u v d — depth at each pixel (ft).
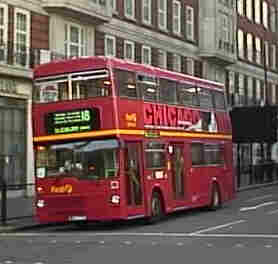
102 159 68.44
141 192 71.82
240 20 214.07
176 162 80.69
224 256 47.98
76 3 119.96
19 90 112.57
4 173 109.60
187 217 82.23
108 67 68.64
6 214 78.84
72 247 55.31
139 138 72.02
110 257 48.37
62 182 69.67
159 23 159.12
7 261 47.67
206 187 88.79
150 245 55.16
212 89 94.12
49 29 119.24
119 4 142.10
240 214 84.74
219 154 94.58
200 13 180.65
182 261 45.83
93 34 131.44
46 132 70.79
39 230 73.46
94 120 68.69
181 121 82.89
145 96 74.43
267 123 152.56
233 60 194.70
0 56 108.27
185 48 171.53
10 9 110.73
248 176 156.04
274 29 252.21
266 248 52.24
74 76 69.92
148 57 153.38
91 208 68.54
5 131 110.01
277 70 251.80
